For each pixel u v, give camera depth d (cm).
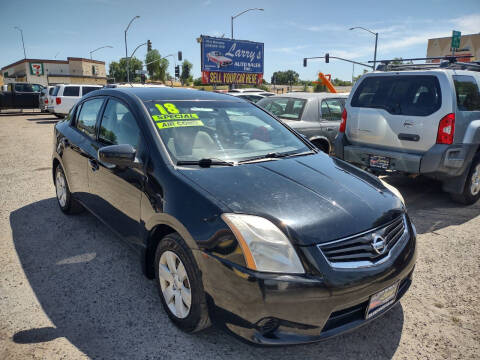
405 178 673
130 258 363
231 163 288
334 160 337
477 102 515
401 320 279
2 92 2223
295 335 210
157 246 274
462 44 4962
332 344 252
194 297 233
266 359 236
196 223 229
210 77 3844
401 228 262
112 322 267
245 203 232
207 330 261
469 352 246
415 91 495
